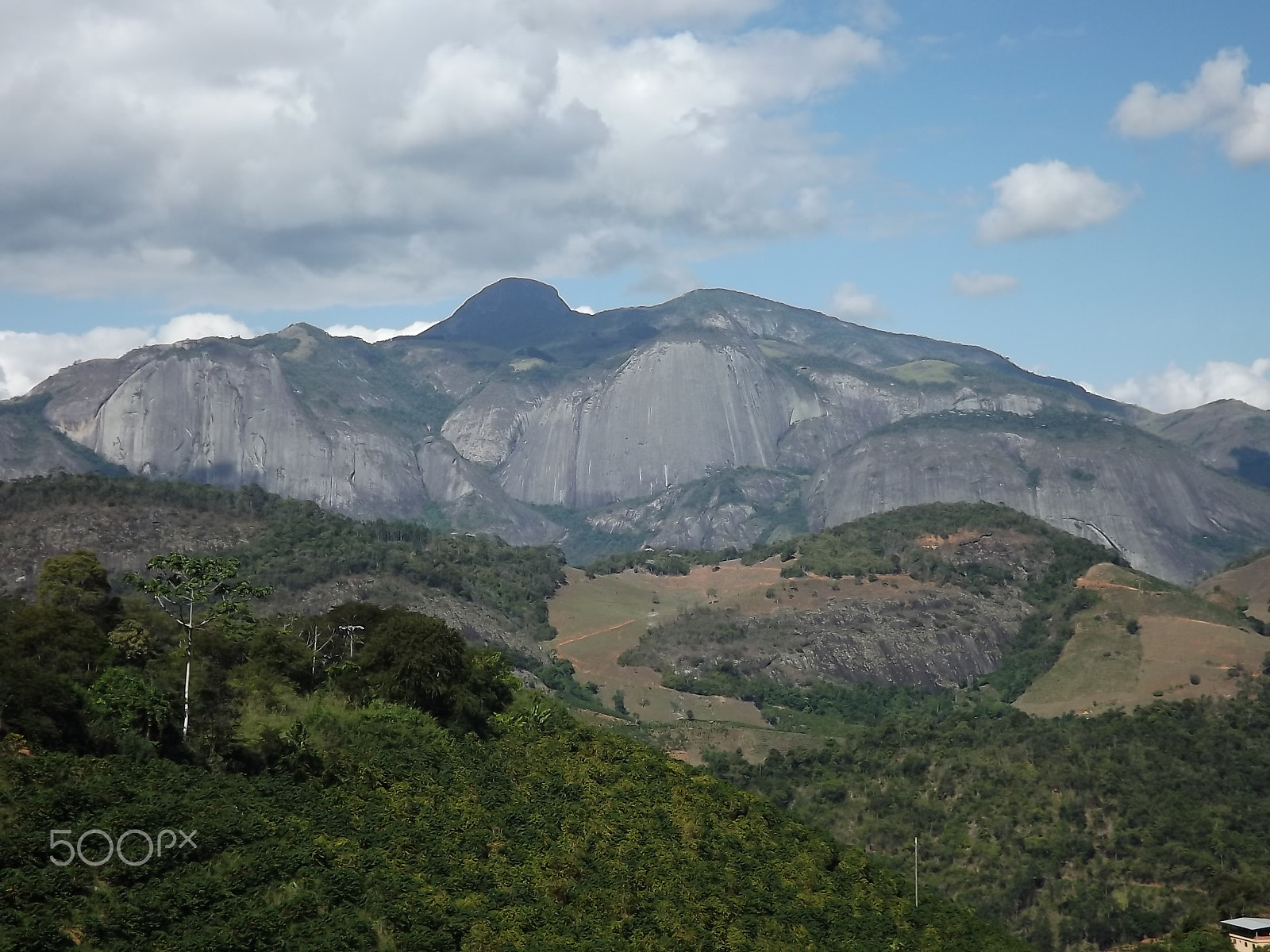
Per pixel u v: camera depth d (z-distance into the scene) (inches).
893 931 4419.3
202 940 3031.5
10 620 4318.4
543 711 5452.8
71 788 3422.7
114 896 3122.5
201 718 4217.5
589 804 4608.8
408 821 4025.6
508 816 4269.2
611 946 3565.5
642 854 4291.3
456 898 3629.4
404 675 5032.0
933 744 7682.1
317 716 4586.6
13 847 3147.1
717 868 4379.9
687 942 3767.2
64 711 3777.1
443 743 4729.3
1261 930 5374.0
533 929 3572.8
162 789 3668.8
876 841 6648.6
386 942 3284.9
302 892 3358.8
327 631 5713.6
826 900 4483.3
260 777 4018.2
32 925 2913.4
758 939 3964.1
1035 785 6889.8
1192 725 7760.8
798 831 5083.7
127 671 4180.6
